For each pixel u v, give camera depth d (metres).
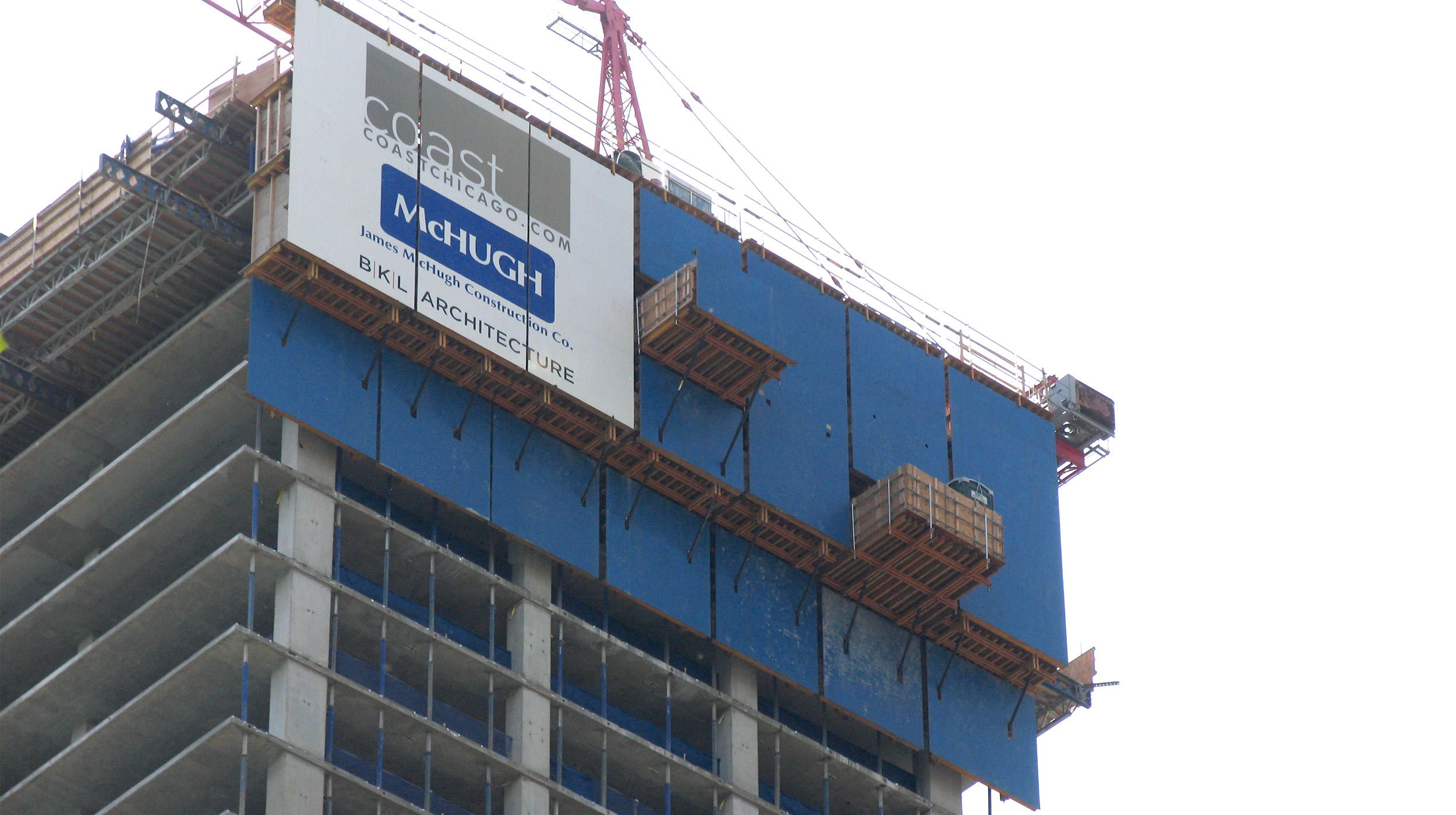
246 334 108.69
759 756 111.69
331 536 101.19
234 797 98.12
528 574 106.50
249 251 108.56
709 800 108.19
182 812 98.38
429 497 107.00
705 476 110.44
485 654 105.44
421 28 110.94
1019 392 126.19
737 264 112.38
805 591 114.06
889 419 118.81
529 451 108.12
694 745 112.69
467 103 110.75
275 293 103.94
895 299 122.81
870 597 115.88
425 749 100.06
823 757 112.12
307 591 99.06
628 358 110.44
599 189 113.75
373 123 107.31
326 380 103.62
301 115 105.38
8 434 114.81
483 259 107.94
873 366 119.81
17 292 111.56
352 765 98.69
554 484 108.25
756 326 111.31
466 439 106.50
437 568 104.25
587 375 108.75
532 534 106.50
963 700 117.56
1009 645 118.31
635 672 108.69
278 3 110.31
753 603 112.25
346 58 107.94
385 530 103.19
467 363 106.50
